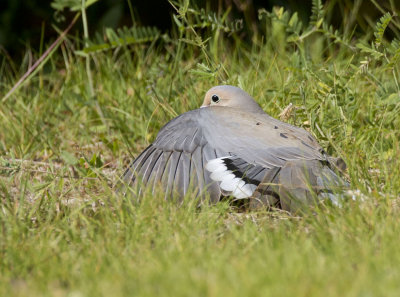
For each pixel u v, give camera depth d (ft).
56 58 54.03
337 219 26.94
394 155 33.01
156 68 44.37
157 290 21.47
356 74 37.58
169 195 29.30
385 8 51.44
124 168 37.42
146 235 26.13
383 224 26.25
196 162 30.40
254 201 29.25
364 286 20.77
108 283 21.98
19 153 39.73
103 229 27.22
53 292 21.75
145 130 40.57
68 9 60.95
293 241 25.02
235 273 21.89
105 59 49.96
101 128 42.24
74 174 36.63
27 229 28.07
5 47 61.67
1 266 24.58
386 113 36.63
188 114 32.40
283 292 20.40
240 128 30.96
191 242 25.35
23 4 62.34
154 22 61.57
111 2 60.54
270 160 29.73
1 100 44.96
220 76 39.75
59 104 45.70
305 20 54.49
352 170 31.50
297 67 39.11
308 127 35.86
